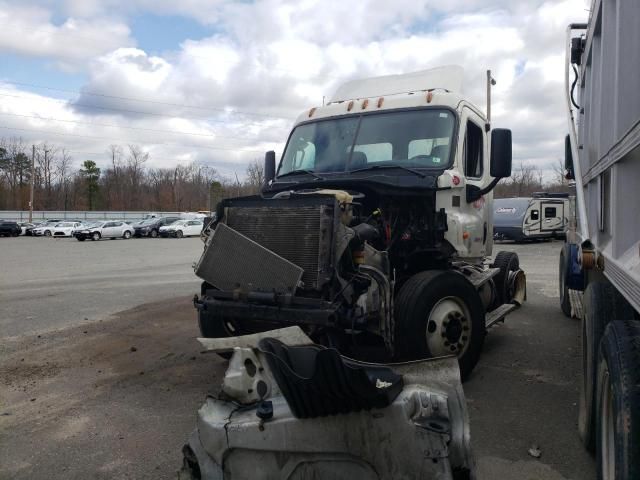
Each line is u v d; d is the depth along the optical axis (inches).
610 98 142.8
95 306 401.7
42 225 2086.6
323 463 112.9
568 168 289.0
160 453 163.9
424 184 207.3
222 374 237.0
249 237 179.8
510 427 176.6
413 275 208.5
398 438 108.0
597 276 170.1
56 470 154.8
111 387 222.8
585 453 157.6
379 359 203.9
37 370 245.9
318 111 258.1
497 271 276.2
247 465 118.4
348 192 208.8
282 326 194.1
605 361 109.0
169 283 541.0
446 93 232.5
